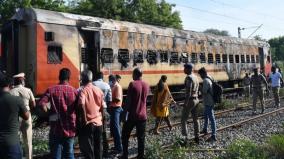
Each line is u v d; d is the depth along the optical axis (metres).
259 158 8.37
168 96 12.59
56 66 14.69
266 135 12.05
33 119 13.51
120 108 9.49
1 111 5.80
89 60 16.36
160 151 8.91
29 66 14.33
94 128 7.53
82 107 7.11
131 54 18.25
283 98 25.19
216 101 11.01
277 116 16.55
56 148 6.71
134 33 18.56
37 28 14.22
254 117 15.73
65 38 15.14
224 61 26.44
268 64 33.16
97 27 16.50
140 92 8.33
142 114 8.36
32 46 14.27
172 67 20.98
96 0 43.12
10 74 15.08
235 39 28.53
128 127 8.42
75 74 15.38
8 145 5.76
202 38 24.00
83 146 7.49
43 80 14.24
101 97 7.67
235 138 11.57
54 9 32.66
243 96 28.12
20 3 29.61
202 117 16.36
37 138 11.34
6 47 15.49
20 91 8.28
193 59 22.91
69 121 6.76
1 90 5.88
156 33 20.02
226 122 15.04
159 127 13.53
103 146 9.45
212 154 9.49
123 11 44.09
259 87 16.98
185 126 10.51
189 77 10.37
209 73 24.48
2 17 29.81
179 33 21.98
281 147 8.91
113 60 17.22
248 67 29.78
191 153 9.64
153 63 19.64
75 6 43.53
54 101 6.73
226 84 28.09
